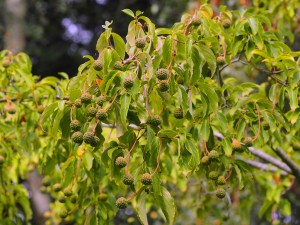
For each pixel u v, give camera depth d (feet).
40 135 14.48
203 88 10.62
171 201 9.82
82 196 12.59
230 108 11.97
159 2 31.14
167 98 10.14
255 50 11.77
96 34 44.65
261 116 11.50
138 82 9.65
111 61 10.23
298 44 22.93
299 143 13.99
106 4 44.52
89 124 10.04
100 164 12.40
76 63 44.57
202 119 11.16
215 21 12.35
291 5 17.39
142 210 9.96
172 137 10.14
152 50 10.41
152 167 10.05
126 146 10.30
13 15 35.12
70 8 44.04
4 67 14.34
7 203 15.56
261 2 17.53
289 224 23.31
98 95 10.30
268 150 16.90
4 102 14.26
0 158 14.11
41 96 14.26
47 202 28.30
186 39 10.38
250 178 12.00
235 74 19.63
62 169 12.28
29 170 17.53
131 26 10.73
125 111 9.50
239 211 18.02
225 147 11.10
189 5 23.44
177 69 10.28
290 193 25.14
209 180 11.93
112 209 12.82
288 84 12.21
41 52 42.86
